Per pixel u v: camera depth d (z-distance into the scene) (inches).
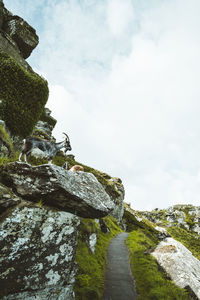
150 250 644.7
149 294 389.1
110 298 352.8
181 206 5748.0
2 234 181.8
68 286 251.0
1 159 281.6
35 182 232.8
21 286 189.6
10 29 771.4
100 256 528.1
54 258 229.3
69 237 255.0
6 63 502.0
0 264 176.1
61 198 240.4
